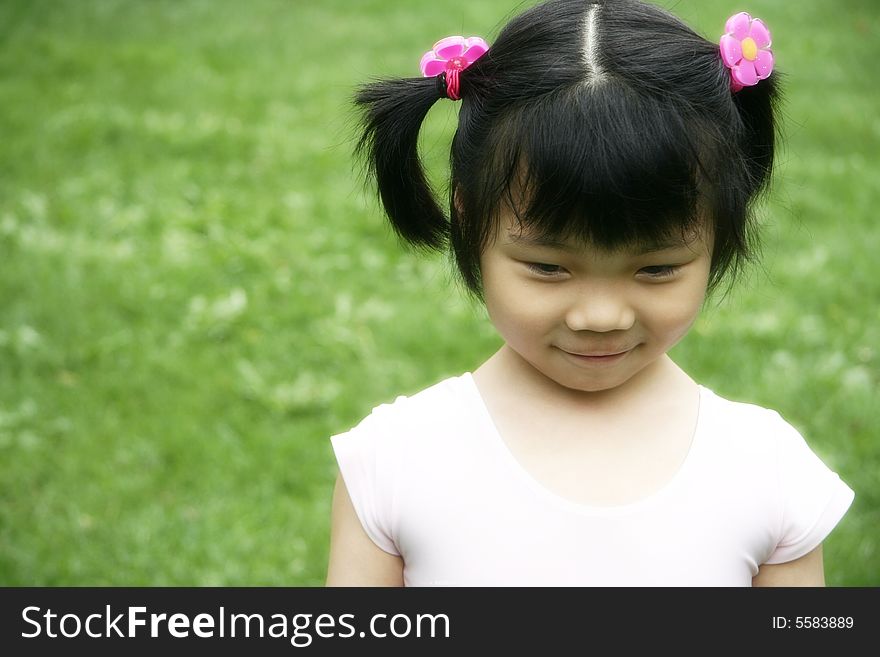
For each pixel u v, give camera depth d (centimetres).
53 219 711
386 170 204
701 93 175
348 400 530
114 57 1055
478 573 188
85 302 606
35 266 640
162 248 677
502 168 172
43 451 482
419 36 1178
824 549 417
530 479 189
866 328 590
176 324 596
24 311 591
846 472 465
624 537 186
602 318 170
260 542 432
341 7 1292
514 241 173
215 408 520
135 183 772
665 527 186
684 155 167
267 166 816
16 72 997
